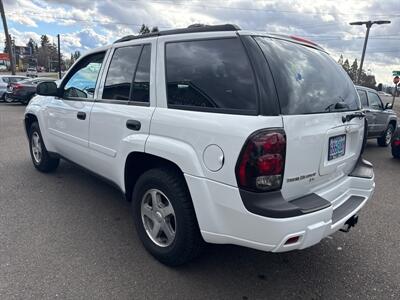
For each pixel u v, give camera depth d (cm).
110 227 360
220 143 229
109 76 352
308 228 223
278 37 270
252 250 325
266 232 218
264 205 218
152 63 297
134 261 298
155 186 283
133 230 355
